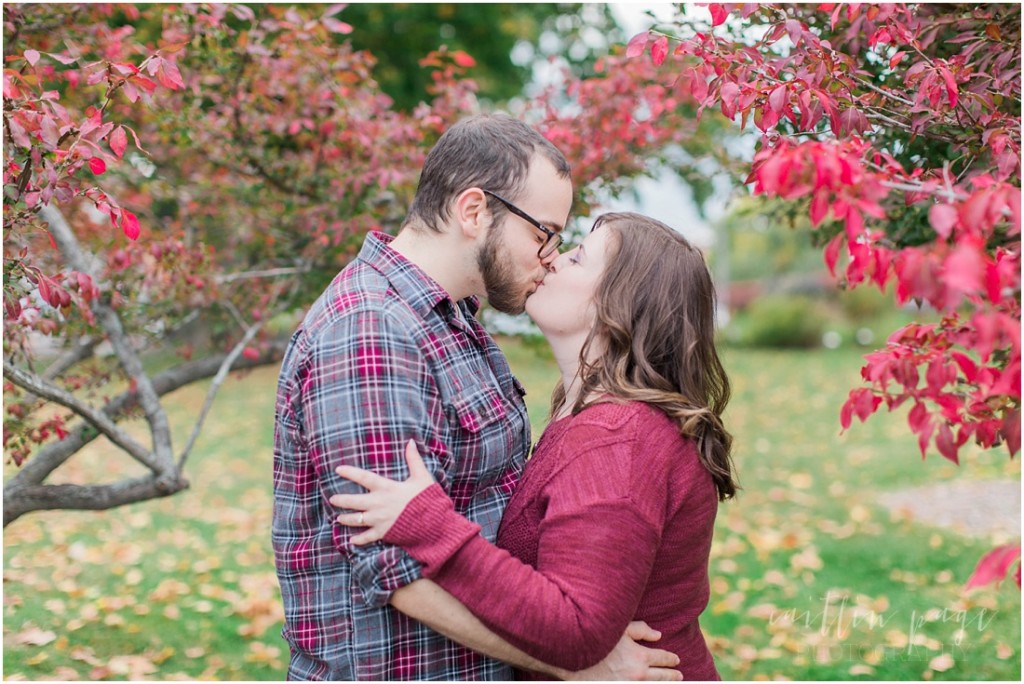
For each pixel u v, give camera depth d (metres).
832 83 1.95
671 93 3.93
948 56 2.40
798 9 2.44
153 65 2.12
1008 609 4.10
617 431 1.56
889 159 1.32
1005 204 1.13
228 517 5.66
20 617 3.85
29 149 2.02
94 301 3.16
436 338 1.63
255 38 3.74
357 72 4.11
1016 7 2.12
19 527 5.24
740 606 4.25
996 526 5.28
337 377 1.52
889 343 1.55
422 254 1.73
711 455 1.65
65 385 3.35
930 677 3.49
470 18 10.22
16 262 2.21
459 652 1.63
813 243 3.15
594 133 3.85
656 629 1.65
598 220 1.85
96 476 6.33
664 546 1.61
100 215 3.87
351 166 3.87
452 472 1.60
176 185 4.38
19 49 3.08
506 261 1.72
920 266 1.17
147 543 5.12
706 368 1.79
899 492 6.20
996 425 1.48
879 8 2.02
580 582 1.46
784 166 1.22
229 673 3.48
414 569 1.45
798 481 6.62
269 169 4.07
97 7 3.25
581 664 1.47
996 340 1.34
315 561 1.61
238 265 4.46
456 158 1.71
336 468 1.50
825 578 4.59
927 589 4.38
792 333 17.16
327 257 3.94
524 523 1.61
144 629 3.86
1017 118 1.97
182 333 4.34
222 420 8.68
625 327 1.70
